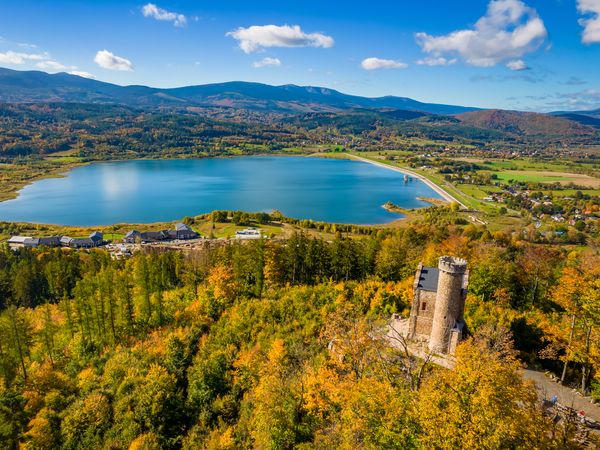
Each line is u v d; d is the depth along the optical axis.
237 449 54.62
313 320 79.94
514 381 35.62
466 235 176.12
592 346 55.44
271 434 49.38
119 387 66.88
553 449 30.67
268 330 80.12
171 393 64.25
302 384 55.00
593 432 44.78
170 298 109.56
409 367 47.84
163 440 59.12
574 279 60.12
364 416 37.09
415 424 33.91
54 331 88.62
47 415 63.50
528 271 97.06
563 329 64.81
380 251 113.75
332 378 52.44
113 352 82.62
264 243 110.62
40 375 71.88
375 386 40.72
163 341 81.81
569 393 55.91
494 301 90.00
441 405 33.44
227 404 63.31
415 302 64.88
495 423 29.70
